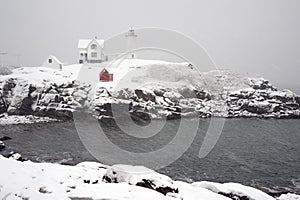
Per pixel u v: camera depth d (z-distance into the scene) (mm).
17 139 33312
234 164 27531
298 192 21625
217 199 9875
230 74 60875
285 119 55875
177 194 9094
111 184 9219
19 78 48000
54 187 8547
